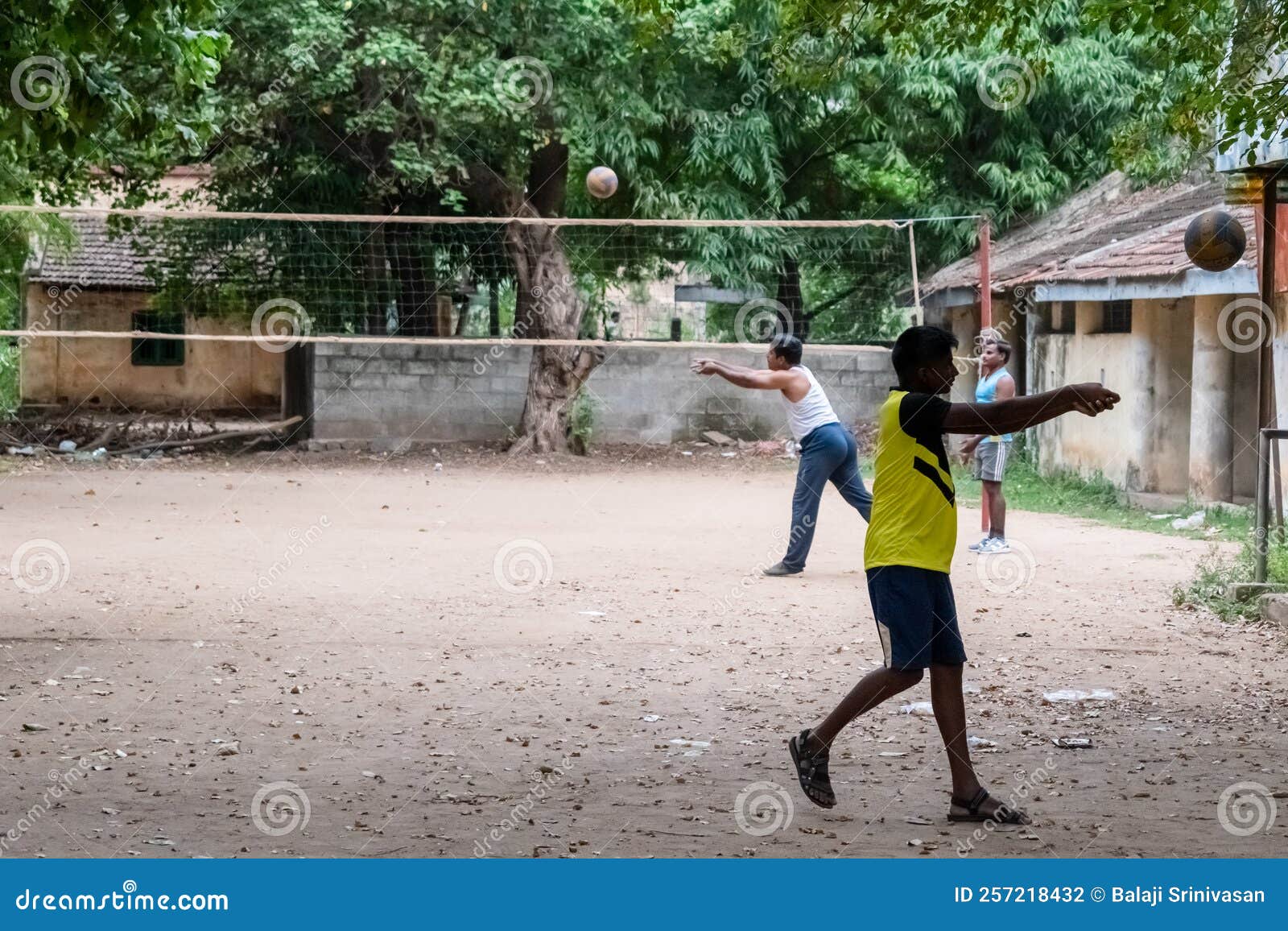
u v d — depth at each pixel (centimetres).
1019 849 531
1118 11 885
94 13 901
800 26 1009
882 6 991
